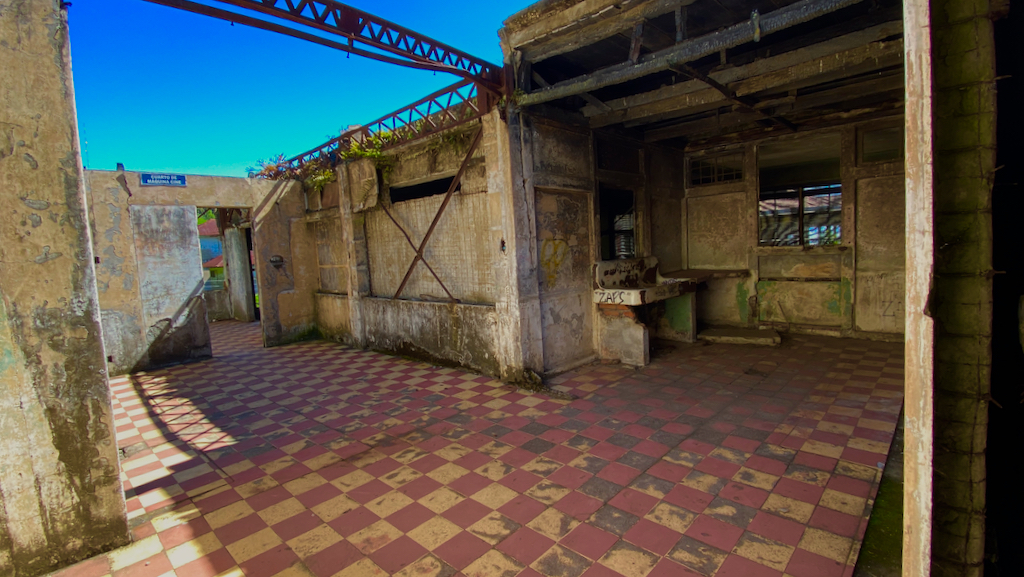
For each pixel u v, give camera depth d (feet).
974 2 4.83
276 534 10.27
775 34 17.37
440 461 13.17
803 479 11.31
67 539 9.57
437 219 22.93
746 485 11.17
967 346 5.08
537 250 19.86
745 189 26.81
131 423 17.62
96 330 9.77
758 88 16.74
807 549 8.93
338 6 13.21
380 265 27.25
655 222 26.94
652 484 11.41
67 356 9.50
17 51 8.98
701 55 13.38
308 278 32.42
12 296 9.03
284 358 26.99
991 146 4.83
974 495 5.16
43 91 9.23
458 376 21.29
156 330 26.08
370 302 27.71
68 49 9.45
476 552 9.31
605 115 20.95
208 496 12.00
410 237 24.82
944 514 5.36
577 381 19.47
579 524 10.02
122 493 10.11
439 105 21.62
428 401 18.20
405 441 14.65
